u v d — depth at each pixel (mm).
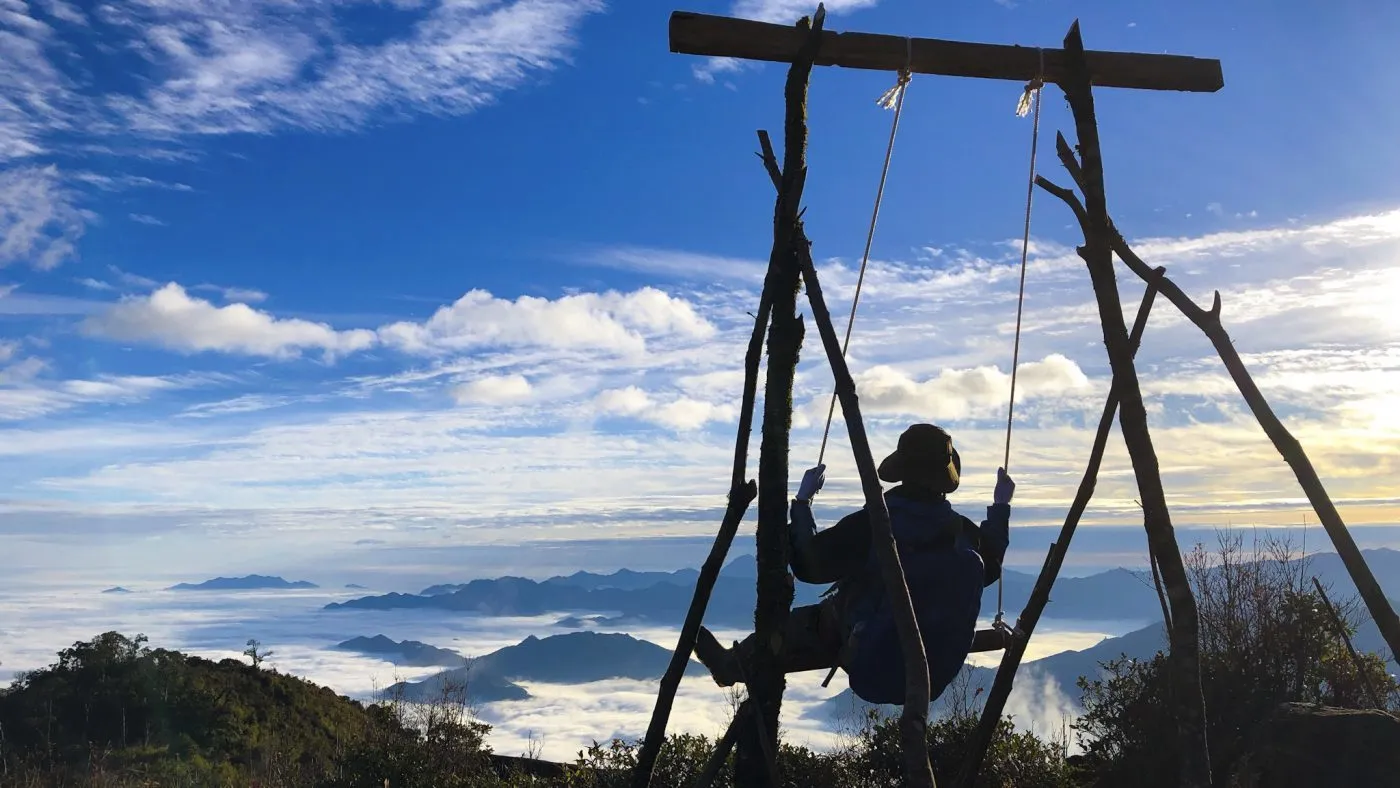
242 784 9109
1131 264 4875
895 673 3594
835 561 3756
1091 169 4766
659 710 4297
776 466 4227
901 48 4668
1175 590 4199
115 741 15484
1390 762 4680
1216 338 4680
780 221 4410
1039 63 4828
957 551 3723
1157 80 5074
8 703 17547
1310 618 6293
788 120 4512
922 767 3008
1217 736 5852
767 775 4004
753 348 4410
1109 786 6070
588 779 6629
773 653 4031
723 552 4324
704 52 4547
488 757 7895
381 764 7492
